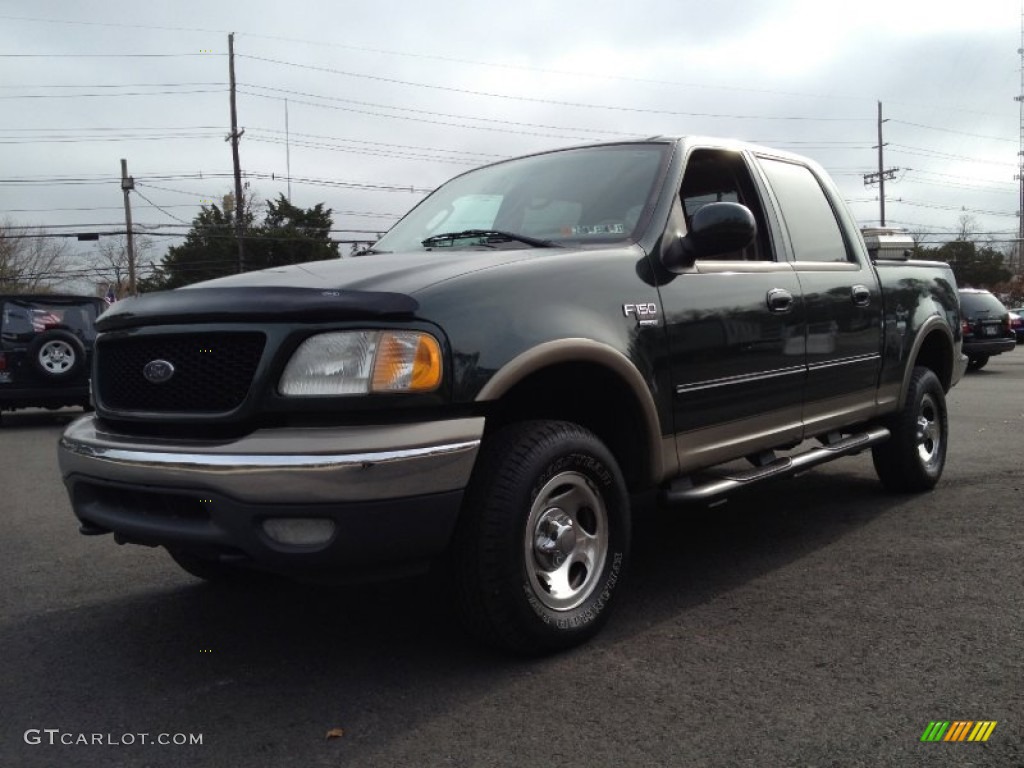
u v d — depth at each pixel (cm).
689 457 380
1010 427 889
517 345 305
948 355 618
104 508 322
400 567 293
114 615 396
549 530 325
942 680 303
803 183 507
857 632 348
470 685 308
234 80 4006
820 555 458
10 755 268
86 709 300
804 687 299
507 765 254
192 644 358
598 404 362
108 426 333
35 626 384
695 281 385
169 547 308
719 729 272
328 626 373
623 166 420
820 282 468
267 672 327
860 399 509
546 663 324
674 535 508
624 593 404
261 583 434
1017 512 528
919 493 591
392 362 282
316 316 283
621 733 271
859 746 260
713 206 371
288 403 282
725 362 393
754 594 399
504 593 306
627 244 372
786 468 438
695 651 333
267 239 4159
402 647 346
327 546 276
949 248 7162
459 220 441
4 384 1227
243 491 274
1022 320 2700
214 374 295
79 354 1256
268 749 268
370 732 277
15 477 807
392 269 327
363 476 273
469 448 293
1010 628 347
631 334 348
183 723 287
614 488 345
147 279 4969
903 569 428
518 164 469
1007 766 248
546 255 343
